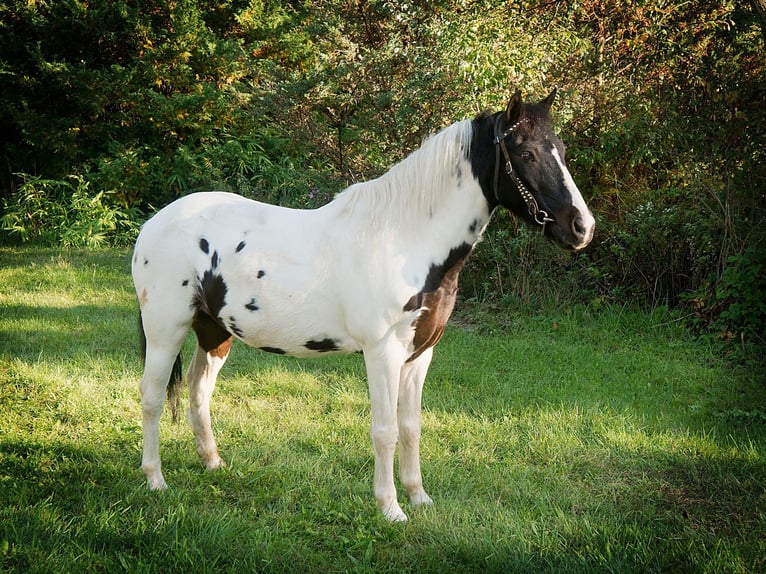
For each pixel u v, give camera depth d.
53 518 3.06
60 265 9.00
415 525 3.17
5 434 4.06
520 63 6.87
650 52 7.63
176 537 2.91
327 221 3.20
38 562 2.73
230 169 11.19
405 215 3.03
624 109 7.25
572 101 7.17
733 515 3.34
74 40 11.77
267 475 3.67
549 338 6.40
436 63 7.13
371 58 7.43
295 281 3.13
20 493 3.32
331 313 3.14
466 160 3.02
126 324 6.60
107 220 10.84
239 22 12.61
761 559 2.91
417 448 3.38
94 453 3.85
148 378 3.45
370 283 3.01
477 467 3.85
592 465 3.90
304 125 7.97
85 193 10.98
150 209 11.88
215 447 3.77
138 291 3.49
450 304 3.16
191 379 3.68
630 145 7.28
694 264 6.70
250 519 3.23
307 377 5.32
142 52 11.94
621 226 7.25
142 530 3.00
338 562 2.90
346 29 8.16
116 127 11.61
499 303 7.24
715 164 6.56
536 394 5.03
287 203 9.30
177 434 4.21
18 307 7.06
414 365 3.27
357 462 3.89
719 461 3.89
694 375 5.39
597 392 5.05
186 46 11.58
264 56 12.41
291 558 2.90
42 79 11.48
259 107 8.49
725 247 6.33
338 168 8.30
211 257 3.29
